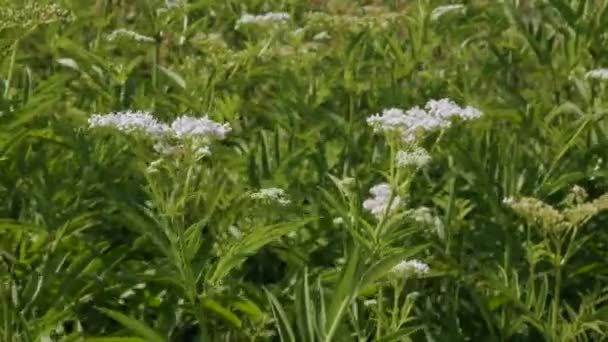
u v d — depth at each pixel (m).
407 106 12.20
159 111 11.92
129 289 8.40
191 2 15.92
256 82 13.19
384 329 8.24
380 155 10.72
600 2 13.56
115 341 7.58
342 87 12.77
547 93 12.55
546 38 13.09
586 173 10.59
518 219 9.94
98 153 9.75
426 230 9.30
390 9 17.02
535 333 8.92
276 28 13.83
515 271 8.66
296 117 11.44
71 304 8.21
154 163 7.67
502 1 14.95
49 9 10.88
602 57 13.12
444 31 14.52
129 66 12.44
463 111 8.62
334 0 17.06
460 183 10.16
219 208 8.85
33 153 9.92
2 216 9.41
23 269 8.59
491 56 13.59
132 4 15.75
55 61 13.39
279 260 9.39
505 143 10.74
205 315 8.25
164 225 7.64
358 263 7.03
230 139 11.73
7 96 11.17
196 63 13.02
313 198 9.81
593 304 8.62
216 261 8.39
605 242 9.83
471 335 8.77
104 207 9.32
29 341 7.39
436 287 9.09
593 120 11.23
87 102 12.09
